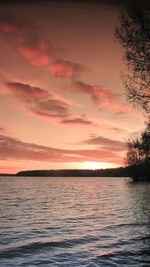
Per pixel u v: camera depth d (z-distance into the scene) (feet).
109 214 110.01
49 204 160.25
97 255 47.73
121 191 270.87
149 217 96.63
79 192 278.26
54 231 74.23
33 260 45.65
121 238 62.03
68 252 50.80
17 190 308.40
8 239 64.03
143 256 46.39
